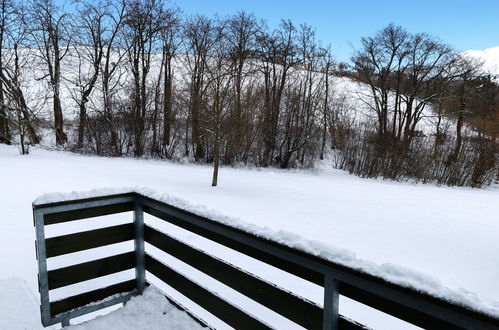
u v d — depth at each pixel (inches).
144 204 99.9
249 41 964.6
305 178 784.9
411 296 43.6
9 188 393.7
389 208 463.2
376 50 1195.9
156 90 987.3
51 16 922.7
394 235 323.9
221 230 75.0
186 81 895.1
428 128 1400.1
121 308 99.0
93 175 540.1
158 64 1059.3
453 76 1215.6
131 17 970.1
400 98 1197.7
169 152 989.8
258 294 72.2
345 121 1170.6
